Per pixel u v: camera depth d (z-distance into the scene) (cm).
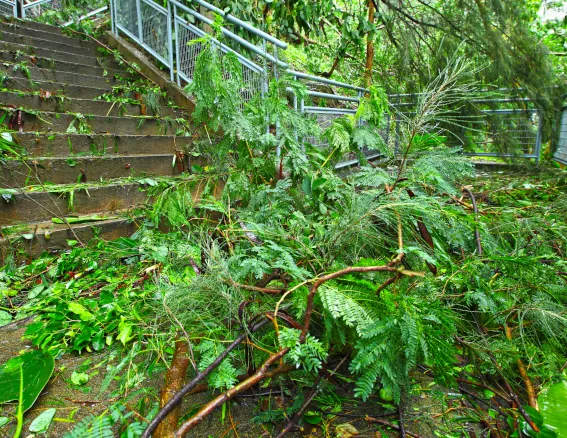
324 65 796
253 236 163
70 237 226
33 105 341
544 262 169
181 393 83
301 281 118
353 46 612
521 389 119
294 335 92
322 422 104
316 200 185
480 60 527
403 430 100
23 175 251
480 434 103
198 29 451
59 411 108
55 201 245
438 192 182
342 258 138
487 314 136
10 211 226
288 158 196
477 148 570
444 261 140
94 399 113
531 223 195
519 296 135
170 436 79
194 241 180
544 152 675
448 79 164
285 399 111
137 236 228
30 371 116
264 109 204
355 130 208
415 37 582
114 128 357
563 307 126
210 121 210
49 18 717
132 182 279
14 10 793
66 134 295
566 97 613
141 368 122
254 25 510
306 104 361
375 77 615
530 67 558
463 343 121
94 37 603
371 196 151
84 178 278
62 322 150
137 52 552
